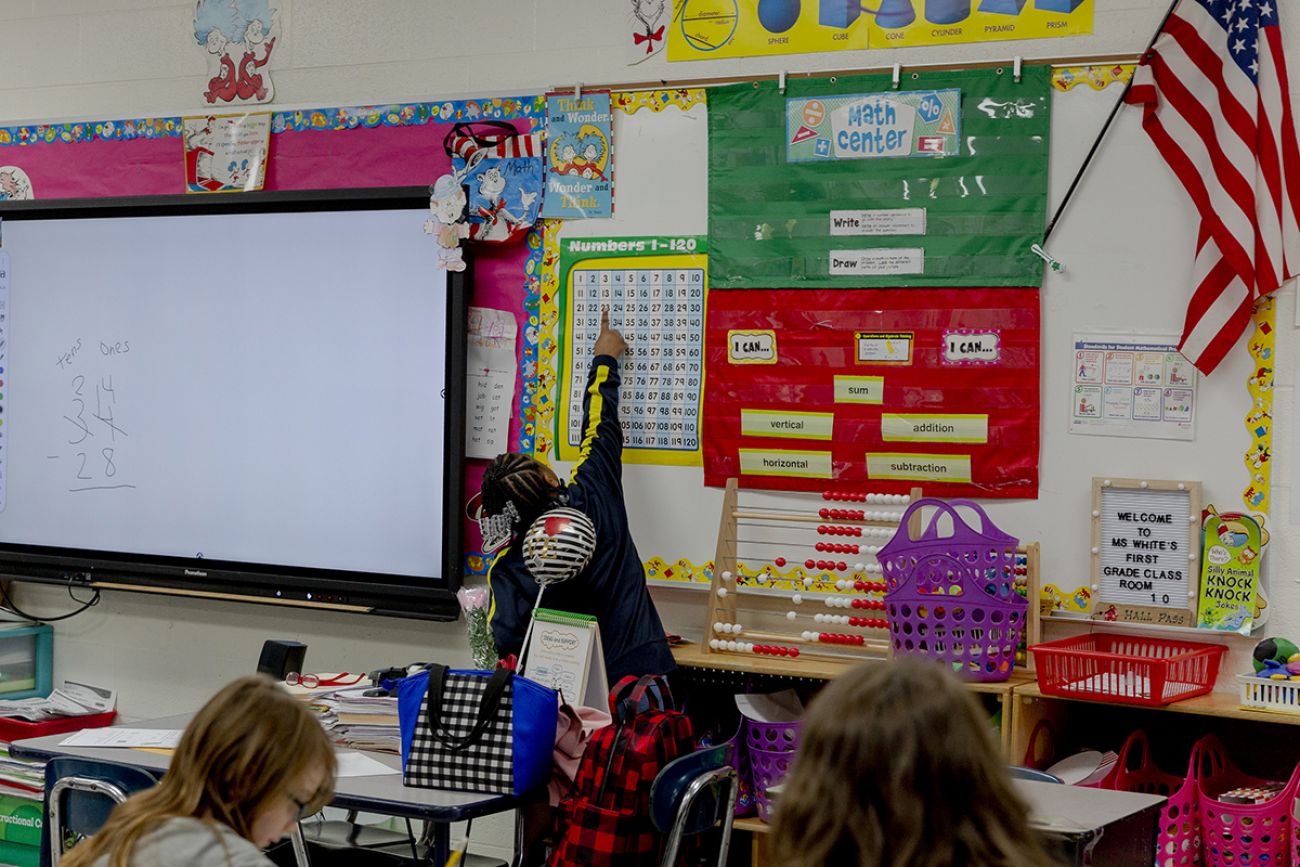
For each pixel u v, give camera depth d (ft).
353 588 14.56
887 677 5.08
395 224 14.40
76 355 15.98
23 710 15.25
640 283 13.58
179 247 15.44
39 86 16.65
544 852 11.02
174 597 15.94
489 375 14.25
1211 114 11.51
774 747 11.64
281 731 6.55
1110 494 11.88
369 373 14.55
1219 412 11.59
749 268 13.12
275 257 14.97
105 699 16.06
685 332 13.39
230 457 15.21
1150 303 11.81
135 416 15.69
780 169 13.01
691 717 13.00
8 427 16.35
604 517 12.30
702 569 13.32
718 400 13.21
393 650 14.82
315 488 14.80
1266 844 10.16
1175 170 11.59
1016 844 4.85
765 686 12.66
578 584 12.03
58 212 16.01
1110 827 8.50
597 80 13.92
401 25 14.84
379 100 14.78
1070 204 12.09
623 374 13.62
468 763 9.72
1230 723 11.49
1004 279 12.25
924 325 12.50
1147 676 10.48
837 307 12.80
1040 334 12.16
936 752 4.86
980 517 11.74
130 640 16.20
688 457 13.37
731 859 12.54
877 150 12.68
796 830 4.99
